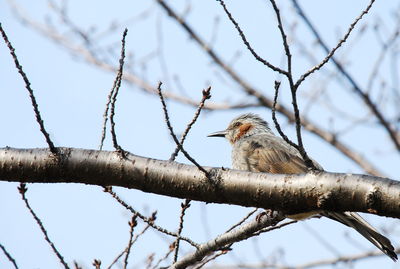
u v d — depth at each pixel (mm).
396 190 8641
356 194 8828
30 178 9969
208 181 9523
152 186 9742
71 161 9844
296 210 9320
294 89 8953
